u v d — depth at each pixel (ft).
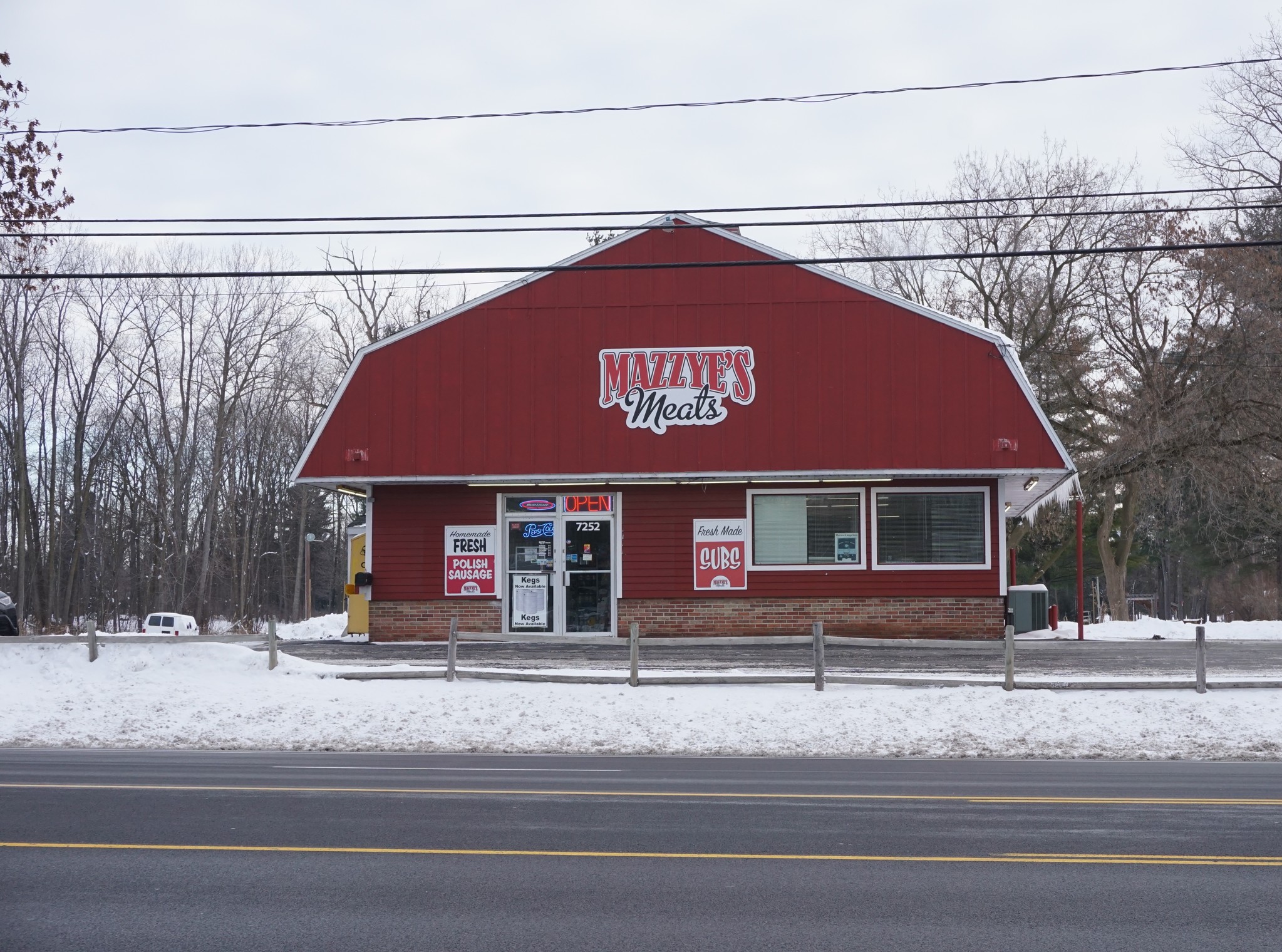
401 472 84.43
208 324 194.29
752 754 50.19
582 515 85.46
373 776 41.55
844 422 82.48
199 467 218.59
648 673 62.80
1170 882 25.38
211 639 71.46
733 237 84.79
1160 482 135.64
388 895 24.32
